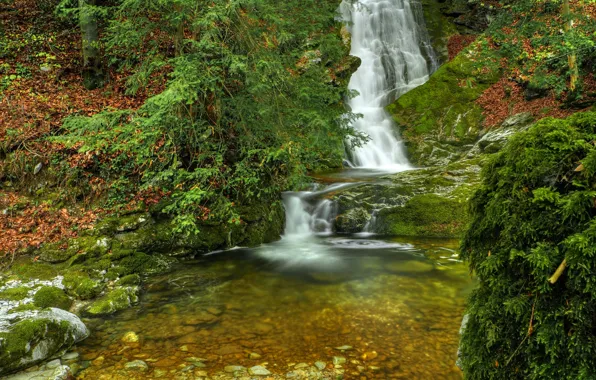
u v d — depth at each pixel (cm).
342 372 319
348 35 1673
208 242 691
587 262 157
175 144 690
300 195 916
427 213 822
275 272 593
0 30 948
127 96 874
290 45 746
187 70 564
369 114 1562
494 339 190
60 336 360
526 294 183
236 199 750
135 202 676
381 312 439
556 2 1002
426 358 339
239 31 656
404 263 625
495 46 1360
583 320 159
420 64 1869
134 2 635
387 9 1983
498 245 203
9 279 509
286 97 676
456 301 466
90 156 675
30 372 321
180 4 605
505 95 1422
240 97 661
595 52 921
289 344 369
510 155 211
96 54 895
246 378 312
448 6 2050
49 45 959
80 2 750
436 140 1448
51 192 662
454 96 1537
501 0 1319
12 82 812
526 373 179
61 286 506
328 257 668
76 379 316
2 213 611
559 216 177
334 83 1416
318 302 473
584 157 181
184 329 406
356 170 1271
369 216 851
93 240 598
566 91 1178
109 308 455
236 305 470
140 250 628
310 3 747
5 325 355
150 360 343
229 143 751
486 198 223
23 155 668
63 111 768
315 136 640
